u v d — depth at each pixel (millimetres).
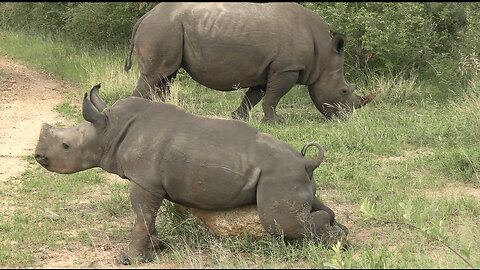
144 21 30984
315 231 17375
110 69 43719
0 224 20281
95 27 53625
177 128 17328
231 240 17922
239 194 17141
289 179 16922
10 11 61500
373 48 40312
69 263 17172
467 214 20641
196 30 30500
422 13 43906
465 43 41000
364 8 43250
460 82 38406
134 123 17547
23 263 17078
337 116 33906
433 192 22969
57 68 48438
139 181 17172
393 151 27953
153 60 30734
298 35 31734
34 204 22188
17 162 27562
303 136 30031
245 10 31078
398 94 38531
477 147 27047
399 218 20141
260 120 33156
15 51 53031
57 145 17641
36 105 38781
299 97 40094
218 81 31734
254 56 31094
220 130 17344
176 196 17484
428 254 17594
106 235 19484
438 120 32531
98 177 25203
